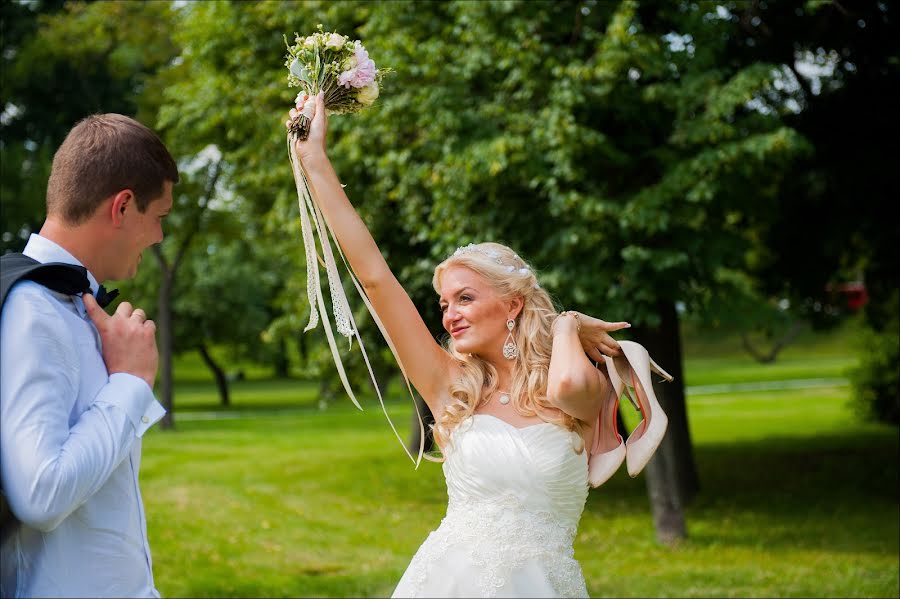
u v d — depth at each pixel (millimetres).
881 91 9859
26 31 16594
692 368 44844
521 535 2572
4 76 16078
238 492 12141
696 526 9570
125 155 2084
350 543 9086
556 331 2746
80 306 2088
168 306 21547
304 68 2758
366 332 10758
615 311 7617
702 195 7324
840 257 11812
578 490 2705
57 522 1874
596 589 7121
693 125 7379
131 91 17797
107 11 16094
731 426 19219
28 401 1881
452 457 2697
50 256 2082
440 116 7586
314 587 7219
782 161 7719
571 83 7367
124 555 2041
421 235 8680
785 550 8375
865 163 9930
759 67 7273
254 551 8617
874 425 17922
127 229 2129
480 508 2625
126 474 2064
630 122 8086
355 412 28000
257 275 33469
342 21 9203
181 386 48219
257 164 10969
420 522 10234
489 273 2809
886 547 8391
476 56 7547
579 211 7562
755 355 44875
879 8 9297
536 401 2721
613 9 7711
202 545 8820
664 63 7535
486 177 7742
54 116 16859
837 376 33719
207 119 11125
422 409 15078
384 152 9203
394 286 2750
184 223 20562
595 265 7734
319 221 2707
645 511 10648
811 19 9500
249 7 9945
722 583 7176
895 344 17750
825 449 14805
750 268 12328
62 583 1961
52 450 1861
